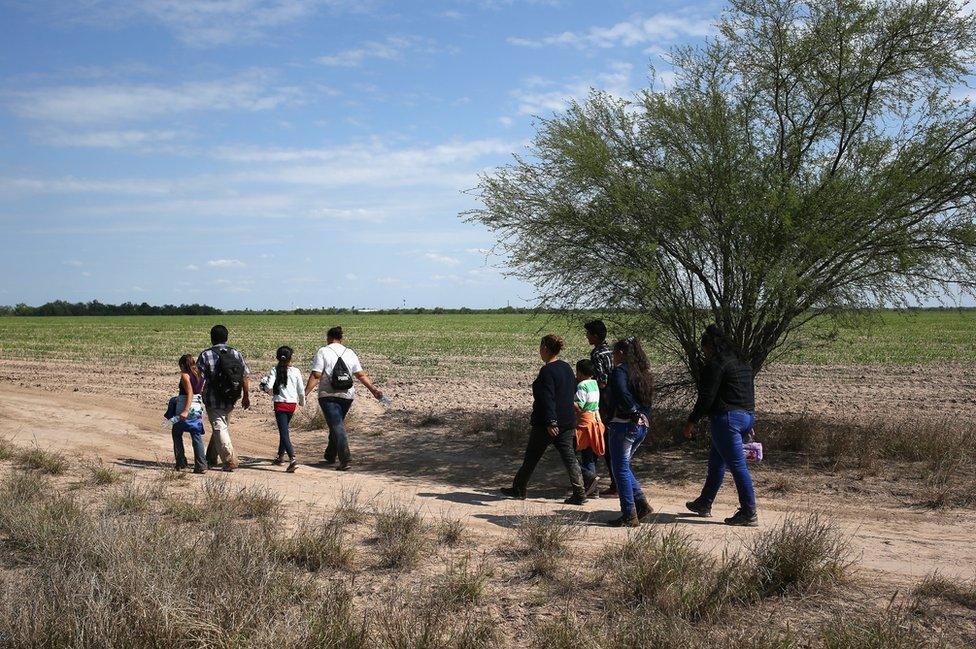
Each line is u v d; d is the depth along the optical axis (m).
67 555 5.39
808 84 10.62
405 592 5.05
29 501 6.72
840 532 6.79
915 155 9.98
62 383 20.81
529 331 57.38
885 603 4.86
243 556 5.12
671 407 12.95
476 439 13.23
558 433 8.51
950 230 9.73
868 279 10.28
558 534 6.26
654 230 10.34
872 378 22.33
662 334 11.22
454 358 31.31
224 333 10.12
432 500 8.64
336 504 7.95
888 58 10.16
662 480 9.73
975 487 8.66
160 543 5.30
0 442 10.70
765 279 9.47
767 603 4.87
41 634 3.99
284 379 10.45
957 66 10.16
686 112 10.38
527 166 10.98
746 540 6.47
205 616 4.17
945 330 49.22
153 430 13.65
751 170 10.28
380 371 25.47
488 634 4.33
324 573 5.47
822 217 9.67
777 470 9.79
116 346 38.91
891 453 10.32
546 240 10.89
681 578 4.97
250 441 13.42
